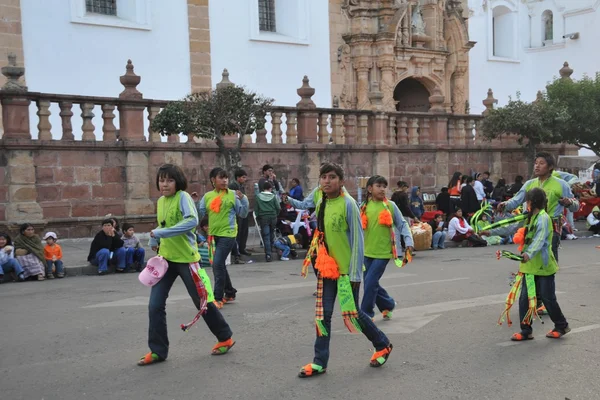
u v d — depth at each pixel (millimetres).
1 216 15203
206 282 6469
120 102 16891
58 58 20281
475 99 32375
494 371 6066
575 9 33906
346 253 5895
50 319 8344
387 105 27250
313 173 20172
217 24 23766
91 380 5906
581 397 5375
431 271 12672
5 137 15203
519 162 26500
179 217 6352
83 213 16297
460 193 19281
